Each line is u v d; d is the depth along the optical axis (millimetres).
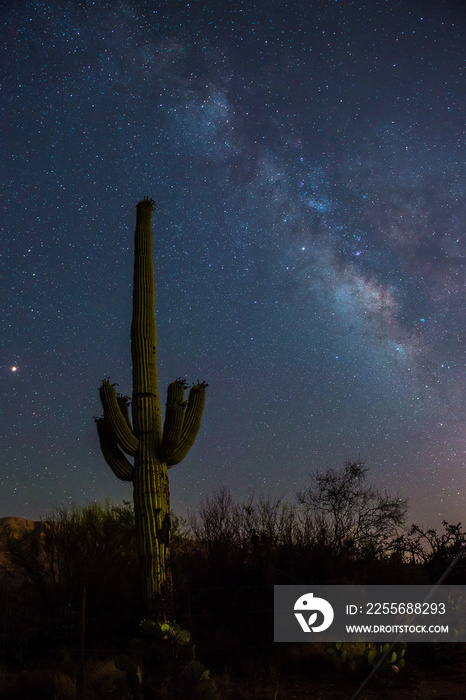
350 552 12547
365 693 7609
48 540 12367
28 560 11844
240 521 12789
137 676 7168
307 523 12695
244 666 9086
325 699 7391
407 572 12031
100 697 7430
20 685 8328
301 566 11438
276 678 8539
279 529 12516
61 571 12070
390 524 13375
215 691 7254
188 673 7305
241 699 7430
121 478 10016
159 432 10242
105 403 10117
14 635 10930
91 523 13211
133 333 10852
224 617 10734
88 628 11180
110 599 11336
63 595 11570
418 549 13453
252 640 10133
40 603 11445
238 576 11531
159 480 9797
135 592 11508
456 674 8414
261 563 11430
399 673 8602
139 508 9625
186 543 13102
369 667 8477
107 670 8352
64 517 13195
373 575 11859
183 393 10273
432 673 8578
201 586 11578
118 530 13484
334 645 9242
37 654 10531
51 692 7859
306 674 8773
